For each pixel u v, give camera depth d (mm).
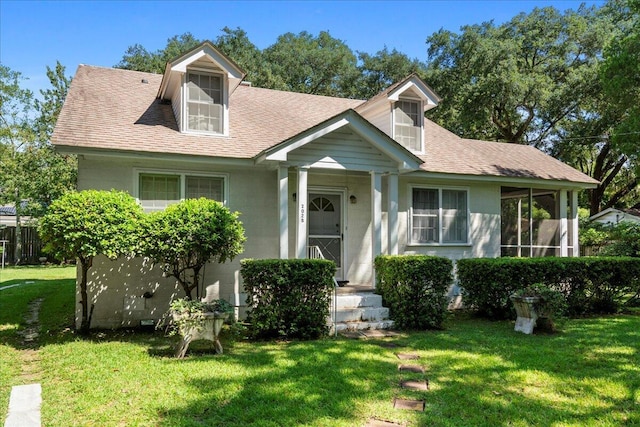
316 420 3736
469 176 10719
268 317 6887
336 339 7000
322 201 10297
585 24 23766
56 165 22797
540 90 22406
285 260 7102
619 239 14953
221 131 9195
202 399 4164
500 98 22844
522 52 25141
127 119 8898
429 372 5141
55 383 4719
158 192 8484
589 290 9320
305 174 8539
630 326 7891
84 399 4172
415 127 11055
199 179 8828
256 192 9172
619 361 5551
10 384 4727
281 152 8109
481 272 8797
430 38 27672
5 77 24828
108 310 7938
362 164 8945
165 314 8289
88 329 7492
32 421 3688
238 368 5168
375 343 6664
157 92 10789
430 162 10656
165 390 4398
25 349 6375
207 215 7035
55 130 7629
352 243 10375
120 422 3676
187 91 8953
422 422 3746
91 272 7871
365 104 11594
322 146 8641
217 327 5996
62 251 6609
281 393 4344
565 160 25438
